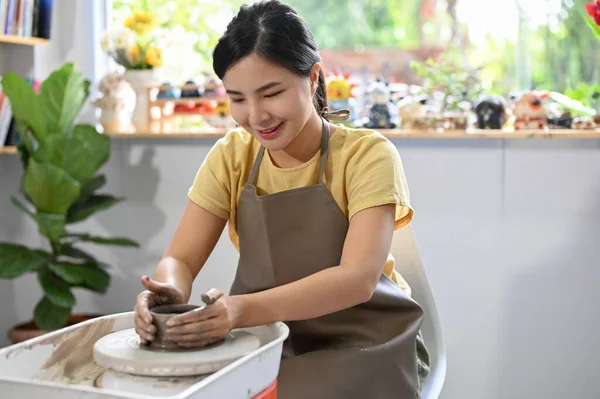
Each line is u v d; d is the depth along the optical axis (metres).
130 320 1.10
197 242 1.46
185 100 2.68
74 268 2.50
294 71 1.21
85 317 2.70
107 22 2.89
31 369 0.95
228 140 1.49
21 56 2.79
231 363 0.92
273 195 1.36
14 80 2.42
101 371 0.98
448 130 2.31
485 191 2.31
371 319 1.37
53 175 2.43
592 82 2.63
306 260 1.36
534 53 2.74
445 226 2.36
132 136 2.66
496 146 2.29
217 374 0.80
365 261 1.26
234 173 1.46
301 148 1.39
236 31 1.20
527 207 2.28
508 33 2.84
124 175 2.75
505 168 2.29
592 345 2.26
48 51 2.85
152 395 0.88
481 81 2.48
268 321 1.12
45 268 2.55
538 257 2.29
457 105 2.34
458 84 2.40
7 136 2.64
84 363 1.02
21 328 2.59
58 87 2.49
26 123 2.48
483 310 2.34
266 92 1.21
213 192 1.47
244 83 1.20
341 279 1.21
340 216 1.35
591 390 2.28
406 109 2.36
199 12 2.99
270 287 1.38
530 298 2.30
